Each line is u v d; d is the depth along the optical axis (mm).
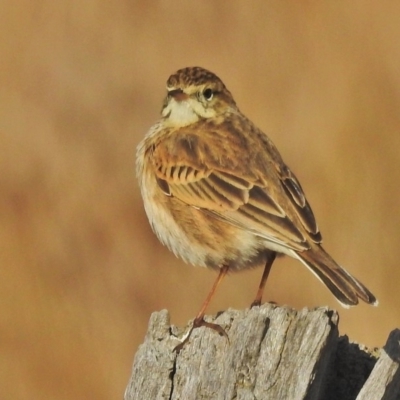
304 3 23000
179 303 17312
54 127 20969
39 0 24234
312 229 10000
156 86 22281
